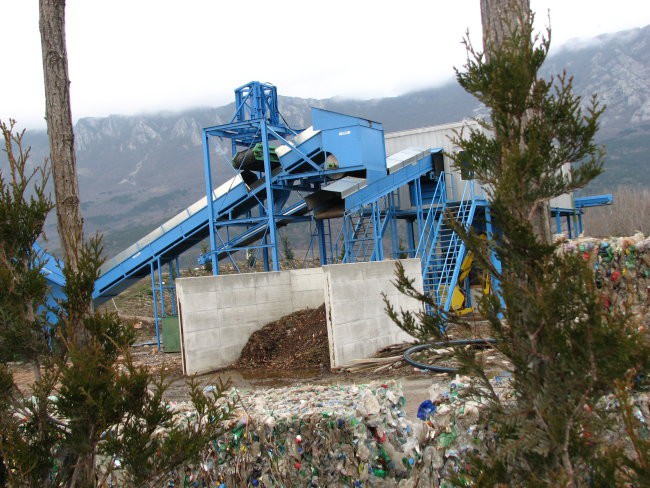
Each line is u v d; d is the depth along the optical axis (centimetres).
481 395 435
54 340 489
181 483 589
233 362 1634
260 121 2398
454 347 430
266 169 2384
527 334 375
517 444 357
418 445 550
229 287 1659
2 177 502
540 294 364
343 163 2280
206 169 2502
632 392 387
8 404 468
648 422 437
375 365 1391
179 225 2517
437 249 2461
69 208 643
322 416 590
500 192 384
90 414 451
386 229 2708
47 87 658
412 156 2511
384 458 557
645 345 341
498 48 420
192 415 627
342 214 2369
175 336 2169
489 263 398
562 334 360
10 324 471
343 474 565
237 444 598
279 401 835
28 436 473
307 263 4422
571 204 3375
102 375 450
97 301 2638
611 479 332
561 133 400
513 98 401
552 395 364
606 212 8150
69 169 650
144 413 469
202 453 585
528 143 391
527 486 348
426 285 2262
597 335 340
